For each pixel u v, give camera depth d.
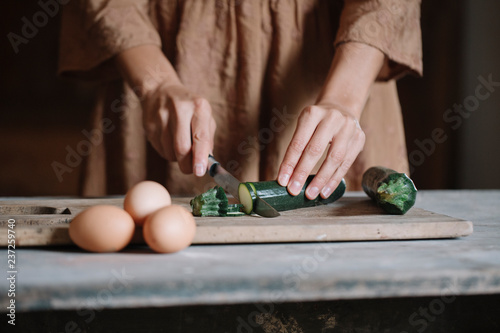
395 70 0.94
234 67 0.95
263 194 0.70
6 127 2.90
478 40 2.30
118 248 0.57
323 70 0.98
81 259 0.55
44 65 2.92
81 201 0.81
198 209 0.69
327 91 0.83
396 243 0.62
